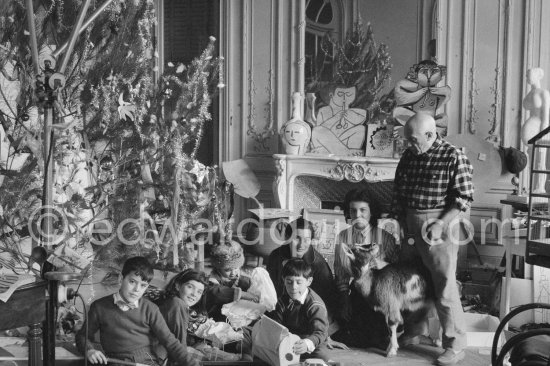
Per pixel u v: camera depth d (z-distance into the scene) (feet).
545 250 13.58
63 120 16.69
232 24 29.89
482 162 25.61
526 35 26.32
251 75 29.73
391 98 27.61
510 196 22.39
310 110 28.25
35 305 12.42
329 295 19.97
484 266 25.90
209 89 20.39
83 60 18.03
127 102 18.47
